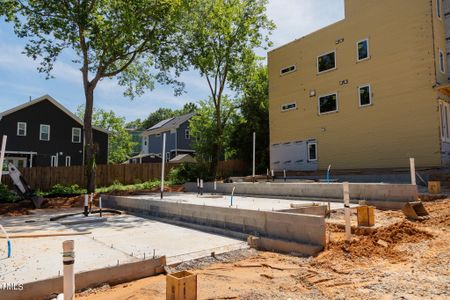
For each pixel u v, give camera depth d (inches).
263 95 1282.0
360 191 442.3
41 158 1149.7
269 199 558.9
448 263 193.6
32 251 240.2
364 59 768.9
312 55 894.4
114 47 781.9
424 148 656.4
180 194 732.0
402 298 150.4
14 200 612.4
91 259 217.0
